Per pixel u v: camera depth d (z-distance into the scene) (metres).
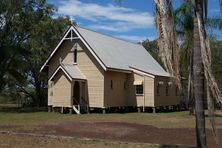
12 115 36.56
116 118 32.88
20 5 45.78
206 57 11.69
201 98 12.22
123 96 43.56
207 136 20.31
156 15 11.82
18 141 17.56
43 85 57.72
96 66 40.66
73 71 40.75
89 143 17.22
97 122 27.69
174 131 22.69
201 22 12.01
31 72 55.72
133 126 24.94
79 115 36.72
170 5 11.79
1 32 45.50
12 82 49.41
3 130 22.30
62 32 53.31
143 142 18.12
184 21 30.58
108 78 40.88
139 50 54.12
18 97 62.38
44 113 39.62
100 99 40.25
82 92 41.00
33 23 49.56
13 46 19.62
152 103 42.91
